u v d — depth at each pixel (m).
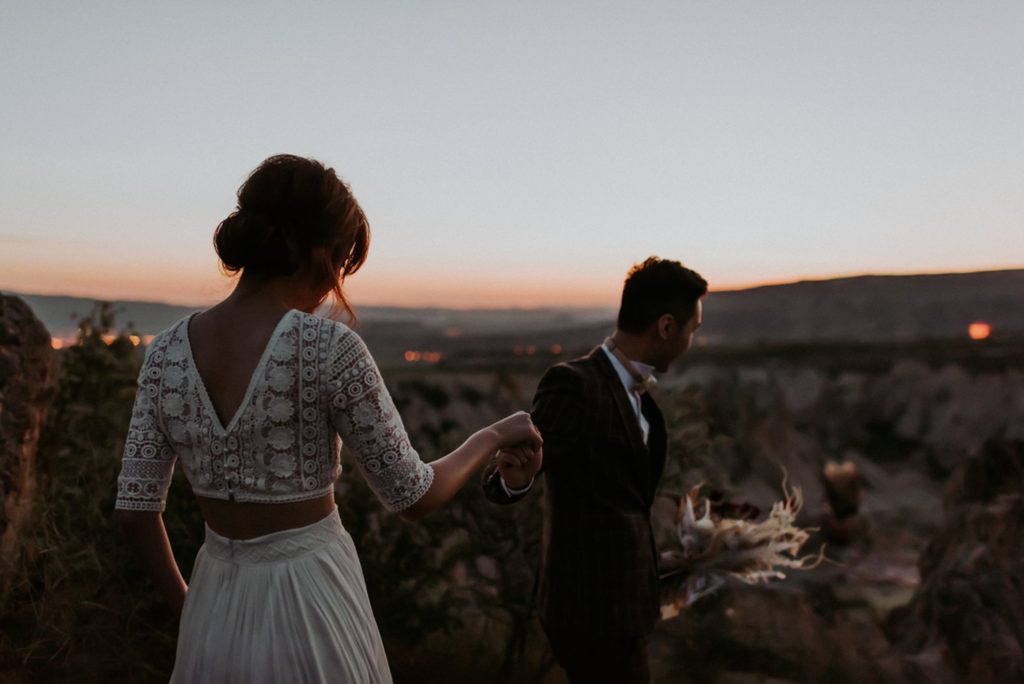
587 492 2.34
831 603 4.97
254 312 1.44
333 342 1.41
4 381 3.47
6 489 3.31
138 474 1.45
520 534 3.73
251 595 1.40
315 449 1.42
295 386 1.38
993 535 4.11
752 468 8.12
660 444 2.53
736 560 2.81
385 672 1.57
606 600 2.29
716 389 9.43
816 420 12.12
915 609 4.39
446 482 1.50
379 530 3.66
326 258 1.50
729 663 3.96
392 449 1.43
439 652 3.90
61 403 4.07
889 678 3.79
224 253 1.46
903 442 11.42
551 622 2.38
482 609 3.85
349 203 1.52
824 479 7.03
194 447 1.41
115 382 4.32
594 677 2.36
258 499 1.39
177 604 1.56
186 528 3.33
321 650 1.41
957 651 3.78
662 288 2.44
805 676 3.83
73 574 3.20
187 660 1.43
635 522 2.36
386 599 3.59
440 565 3.73
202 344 1.44
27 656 2.78
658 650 4.17
